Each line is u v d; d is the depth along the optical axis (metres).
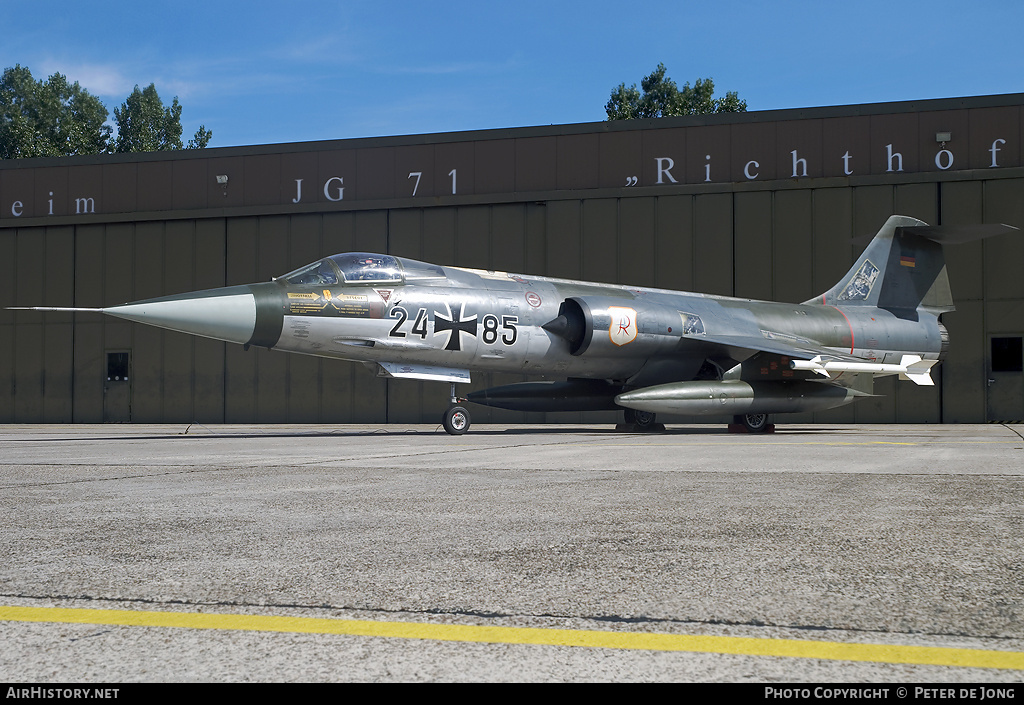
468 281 14.70
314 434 15.80
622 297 15.88
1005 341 20.39
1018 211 20.25
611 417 22.22
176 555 3.53
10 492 5.70
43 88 64.06
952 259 20.77
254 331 12.96
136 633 2.44
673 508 4.86
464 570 3.24
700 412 14.59
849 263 20.83
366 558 3.47
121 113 67.94
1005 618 2.56
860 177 20.81
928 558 3.43
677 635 2.41
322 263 13.94
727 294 21.31
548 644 2.33
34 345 24.53
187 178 24.23
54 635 2.42
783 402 15.29
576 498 5.31
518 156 22.45
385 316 13.66
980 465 7.57
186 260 23.88
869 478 6.43
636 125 21.94
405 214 22.81
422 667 2.15
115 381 24.05
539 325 14.88
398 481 6.33
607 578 3.10
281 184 23.67
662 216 21.62
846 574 3.15
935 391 20.73
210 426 21.67
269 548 3.68
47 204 25.09
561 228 22.03
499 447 10.67
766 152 21.38
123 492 5.69
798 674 2.09
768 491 5.64
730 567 3.28
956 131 20.59
